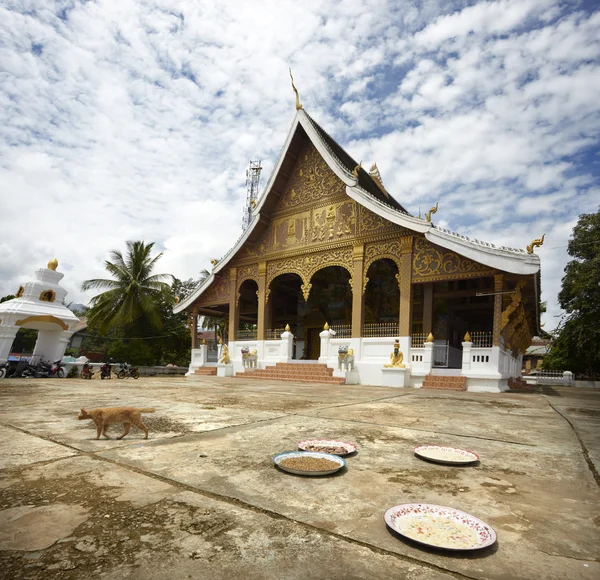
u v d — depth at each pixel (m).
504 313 13.09
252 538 2.04
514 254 12.62
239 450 3.76
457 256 14.20
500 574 1.77
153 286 30.59
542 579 1.73
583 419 6.48
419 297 18.48
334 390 11.24
